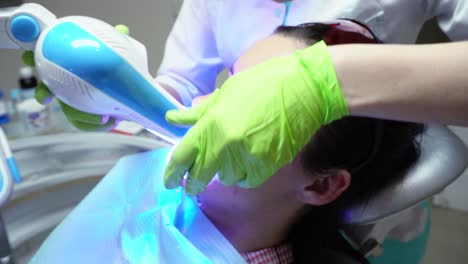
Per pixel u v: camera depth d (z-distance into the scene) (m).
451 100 0.37
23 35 0.45
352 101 0.40
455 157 0.65
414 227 0.87
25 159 0.90
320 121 0.41
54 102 1.03
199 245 0.53
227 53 0.83
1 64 1.11
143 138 0.98
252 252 0.61
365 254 0.81
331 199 0.54
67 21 0.44
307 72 0.40
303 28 0.54
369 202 0.63
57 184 0.94
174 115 0.45
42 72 0.44
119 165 0.75
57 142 0.94
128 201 0.67
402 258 0.89
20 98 1.06
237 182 0.43
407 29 0.76
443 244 1.33
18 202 0.90
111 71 0.42
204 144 0.41
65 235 0.65
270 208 0.55
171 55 0.90
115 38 0.44
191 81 0.91
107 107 0.46
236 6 0.75
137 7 1.11
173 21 1.15
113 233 0.63
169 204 0.61
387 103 0.38
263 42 0.54
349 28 0.54
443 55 0.37
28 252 0.91
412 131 0.58
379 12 0.72
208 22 0.84
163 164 0.68
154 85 0.47
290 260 0.65
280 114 0.39
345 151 0.50
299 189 0.53
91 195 0.71
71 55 0.41
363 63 0.38
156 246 0.56
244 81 0.41
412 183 0.63
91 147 0.97
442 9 0.71
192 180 0.44
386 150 0.56
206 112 0.42
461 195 1.38
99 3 1.08
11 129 0.99
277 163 0.40
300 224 0.66
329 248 0.69
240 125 0.38
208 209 0.58
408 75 0.37
